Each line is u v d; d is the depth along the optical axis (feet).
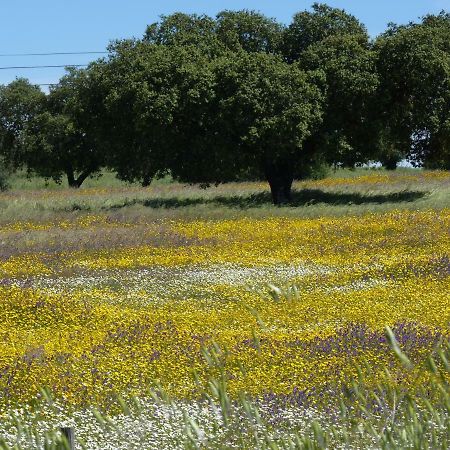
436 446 23.20
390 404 33.27
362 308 66.23
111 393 42.16
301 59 173.06
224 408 22.15
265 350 50.60
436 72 168.66
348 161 179.93
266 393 41.60
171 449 32.89
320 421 36.32
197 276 87.81
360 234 113.29
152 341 55.62
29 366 46.91
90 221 133.18
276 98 159.74
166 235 115.65
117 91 166.09
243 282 83.35
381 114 172.45
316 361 48.42
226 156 162.61
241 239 112.27
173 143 165.78
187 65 160.97
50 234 116.67
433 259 89.71
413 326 57.98
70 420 37.81
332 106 169.27
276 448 23.12
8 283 84.69
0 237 114.11
